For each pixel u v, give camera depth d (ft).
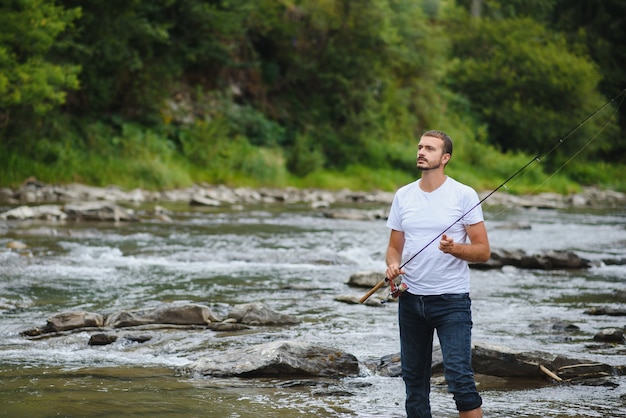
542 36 165.78
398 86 136.05
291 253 41.70
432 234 14.48
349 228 58.23
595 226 66.23
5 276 33.40
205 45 105.19
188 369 19.56
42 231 47.73
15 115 79.87
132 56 93.25
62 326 24.02
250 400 17.02
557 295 32.86
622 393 18.47
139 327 24.53
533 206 92.94
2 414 15.47
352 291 32.50
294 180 105.29
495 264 41.34
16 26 71.00
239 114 108.58
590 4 178.81
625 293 32.63
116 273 35.47
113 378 18.63
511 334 24.76
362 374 19.66
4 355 20.99
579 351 22.45
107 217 56.65
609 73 172.45
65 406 16.15
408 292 14.65
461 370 13.93
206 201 74.95
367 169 116.06
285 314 26.66
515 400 17.72
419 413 14.84
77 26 87.71
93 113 92.89
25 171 77.36
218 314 26.45
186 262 39.73
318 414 16.19
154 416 15.62
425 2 165.89
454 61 155.02
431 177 14.76
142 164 86.58
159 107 99.04
